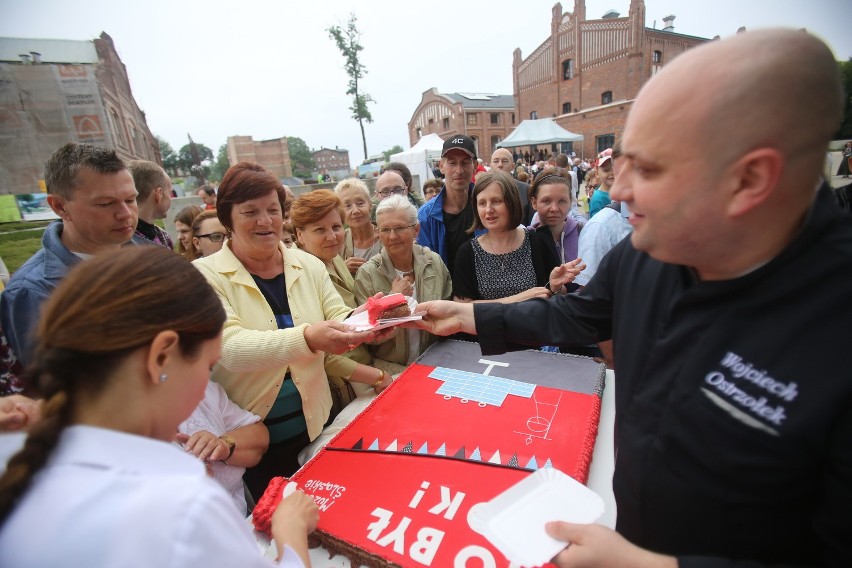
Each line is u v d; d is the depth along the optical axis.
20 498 0.51
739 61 0.49
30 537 0.48
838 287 0.52
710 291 0.61
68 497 0.50
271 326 1.60
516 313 1.08
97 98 17.23
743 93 0.49
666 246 0.61
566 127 25.86
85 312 0.57
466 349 1.95
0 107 15.59
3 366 1.42
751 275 0.57
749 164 0.51
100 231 1.55
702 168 0.53
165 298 0.61
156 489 0.52
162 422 0.65
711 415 0.59
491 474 1.13
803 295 0.54
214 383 1.55
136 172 2.60
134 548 0.47
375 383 1.91
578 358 1.77
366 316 1.49
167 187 2.78
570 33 25.02
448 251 3.17
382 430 1.36
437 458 1.20
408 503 1.05
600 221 2.44
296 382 1.64
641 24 21.45
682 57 0.55
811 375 0.51
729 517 0.60
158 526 0.49
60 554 0.47
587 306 0.98
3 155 15.78
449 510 1.02
